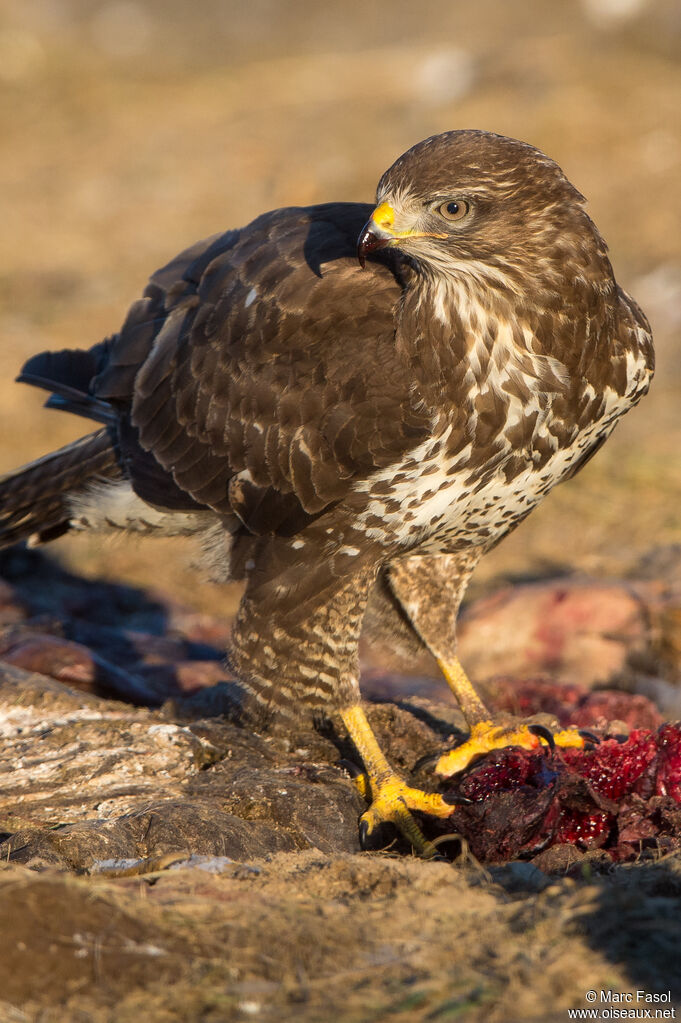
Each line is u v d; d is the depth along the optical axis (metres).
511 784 8.39
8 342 23.02
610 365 8.66
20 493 10.85
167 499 9.92
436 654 9.75
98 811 8.12
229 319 9.29
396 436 8.46
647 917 5.96
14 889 5.69
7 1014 5.11
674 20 35.84
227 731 9.47
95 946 5.51
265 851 7.57
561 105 31.56
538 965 5.52
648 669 12.64
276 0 46.78
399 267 8.80
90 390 10.66
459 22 43.09
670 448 19.30
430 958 5.62
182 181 31.39
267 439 8.95
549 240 8.14
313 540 8.85
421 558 9.49
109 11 47.03
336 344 8.69
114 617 14.72
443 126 31.48
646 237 25.77
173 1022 5.10
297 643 8.91
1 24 45.00
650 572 15.14
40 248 28.19
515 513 9.09
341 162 30.62
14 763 8.89
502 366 8.25
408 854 8.25
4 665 10.50
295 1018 5.09
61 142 35.56
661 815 7.73
